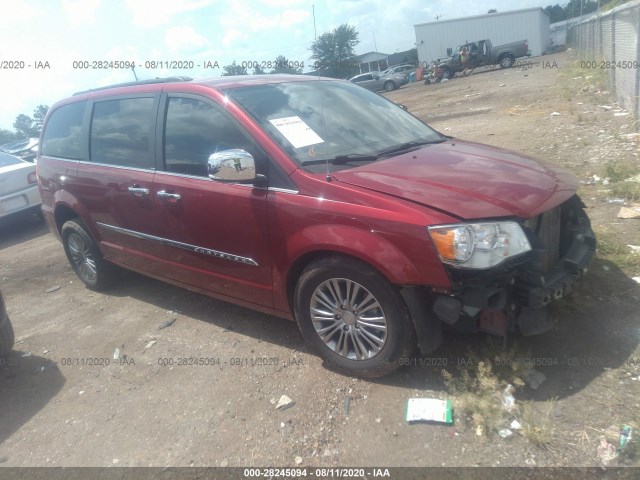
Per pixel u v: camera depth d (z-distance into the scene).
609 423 2.53
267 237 3.24
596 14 16.58
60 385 3.64
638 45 8.53
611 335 3.17
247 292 3.57
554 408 2.67
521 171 3.25
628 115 9.22
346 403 2.95
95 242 4.91
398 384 3.03
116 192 4.26
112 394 3.43
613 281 3.76
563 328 3.29
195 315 4.36
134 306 4.74
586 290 3.68
